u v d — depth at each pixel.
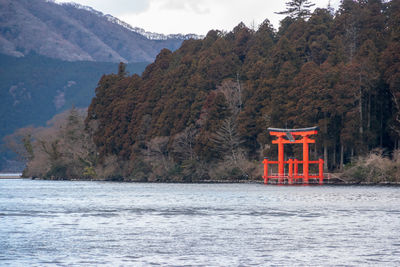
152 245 45.56
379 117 127.25
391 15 164.88
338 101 123.56
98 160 175.50
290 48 154.62
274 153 132.50
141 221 60.22
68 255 41.97
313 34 173.38
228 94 149.88
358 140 122.12
